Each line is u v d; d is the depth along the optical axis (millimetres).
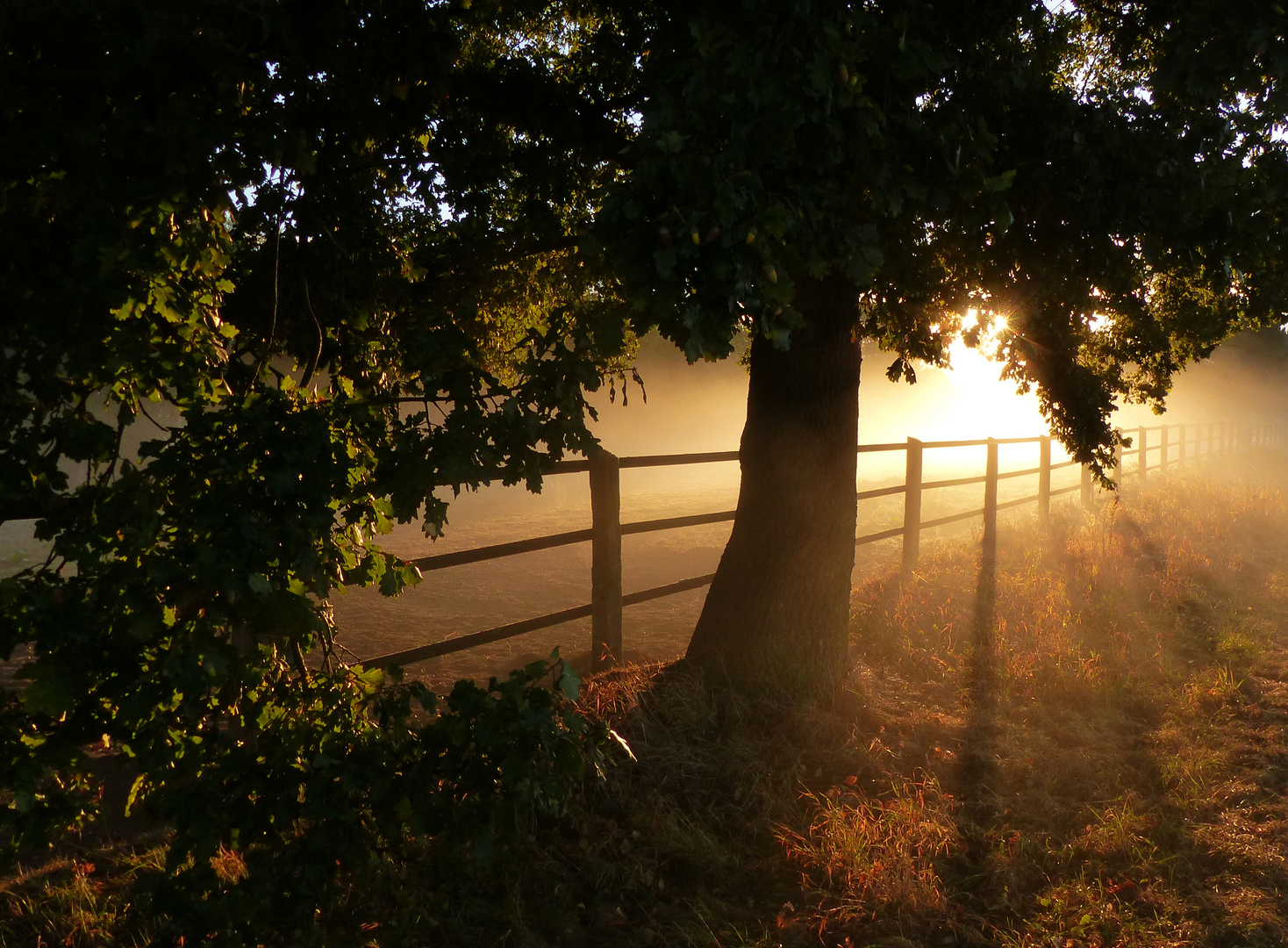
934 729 5277
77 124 2410
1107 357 7438
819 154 2760
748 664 5465
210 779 2496
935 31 3633
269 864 2477
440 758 2625
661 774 4461
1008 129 4109
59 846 3652
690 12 3242
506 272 5555
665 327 2547
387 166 3955
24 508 2412
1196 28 3033
